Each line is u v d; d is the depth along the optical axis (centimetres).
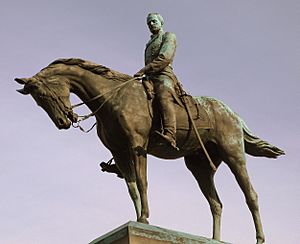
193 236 987
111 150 1061
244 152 1120
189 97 1103
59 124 1020
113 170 1095
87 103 1042
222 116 1117
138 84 1065
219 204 1123
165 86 1059
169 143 1031
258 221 1088
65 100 1021
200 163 1141
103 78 1048
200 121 1093
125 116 1025
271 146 1160
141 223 949
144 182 1009
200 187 1136
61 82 1027
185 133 1076
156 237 948
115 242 939
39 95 1016
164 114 1041
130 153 1023
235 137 1113
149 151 1071
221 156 1116
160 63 1068
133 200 1057
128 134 1023
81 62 1042
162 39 1111
